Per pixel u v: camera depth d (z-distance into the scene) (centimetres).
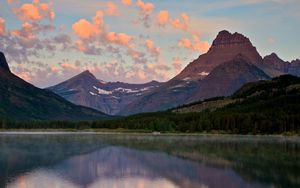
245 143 17975
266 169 9044
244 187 7000
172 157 11669
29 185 7150
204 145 16562
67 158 11275
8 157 11275
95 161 10662
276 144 17125
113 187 7100
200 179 7806
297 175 8200
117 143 18000
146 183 7444
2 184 7194
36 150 13688
